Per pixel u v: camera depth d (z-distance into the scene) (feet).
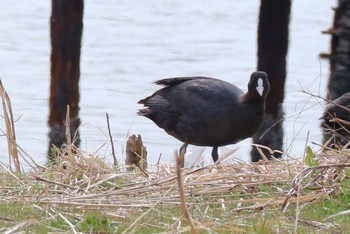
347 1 52.24
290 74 79.56
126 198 33.06
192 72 81.71
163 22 103.30
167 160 55.11
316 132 60.70
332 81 53.36
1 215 30.96
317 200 32.83
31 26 98.99
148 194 33.47
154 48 90.84
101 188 34.71
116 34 96.99
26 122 64.28
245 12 110.52
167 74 81.25
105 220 29.86
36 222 29.96
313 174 34.71
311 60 85.87
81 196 32.91
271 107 52.70
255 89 41.68
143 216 30.19
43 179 34.65
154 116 44.32
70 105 52.80
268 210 32.04
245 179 35.17
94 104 70.79
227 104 42.19
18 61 84.64
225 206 32.42
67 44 52.01
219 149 49.06
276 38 52.11
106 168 37.60
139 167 37.29
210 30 99.96
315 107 65.82
